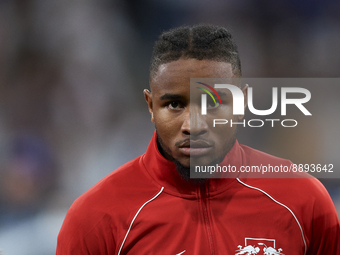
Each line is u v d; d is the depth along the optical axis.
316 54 18.06
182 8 18.03
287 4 17.95
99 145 14.91
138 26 17.59
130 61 17.06
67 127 14.91
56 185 13.12
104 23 16.53
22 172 12.90
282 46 18.12
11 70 15.18
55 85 15.24
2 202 11.58
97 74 15.98
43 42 15.51
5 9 15.28
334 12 17.86
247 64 18.14
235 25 18.14
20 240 8.83
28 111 14.79
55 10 15.70
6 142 13.88
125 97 16.27
